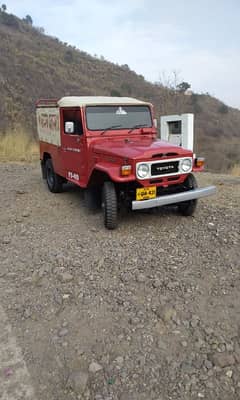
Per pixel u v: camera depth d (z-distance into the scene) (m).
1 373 2.43
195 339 2.68
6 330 2.86
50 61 52.09
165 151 4.62
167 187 4.98
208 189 4.95
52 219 5.55
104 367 2.44
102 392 2.25
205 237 4.52
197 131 33.25
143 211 5.67
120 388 2.27
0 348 2.66
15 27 64.50
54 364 2.49
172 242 4.43
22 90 39.81
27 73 44.28
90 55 63.28
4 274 3.78
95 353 2.57
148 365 2.44
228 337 2.69
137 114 5.74
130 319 2.92
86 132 5.28
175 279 3.51
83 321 2.92
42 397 2.23
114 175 4.48
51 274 3.71
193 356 2.51
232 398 2.19
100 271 3.73
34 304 3.19
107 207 4.73
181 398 2.19
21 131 15.13
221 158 25.25
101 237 4.67
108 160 4.86
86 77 49.94
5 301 3.27
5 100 35.56
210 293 3.26
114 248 4.29
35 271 3.79
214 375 2.35
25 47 55.12
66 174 6.27
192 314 2.96
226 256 3.96
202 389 2.25
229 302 3.12
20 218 5.62
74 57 58.22
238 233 4.57
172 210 5.71
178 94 28.11
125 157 4.51
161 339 2.69
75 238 4.68
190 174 5.10
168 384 2.29
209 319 2.90
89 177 5.29
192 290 3.31
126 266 3.82
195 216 5.37
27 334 2.80
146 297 3.22
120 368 2.42
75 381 2.32
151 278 3.54
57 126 6.34
